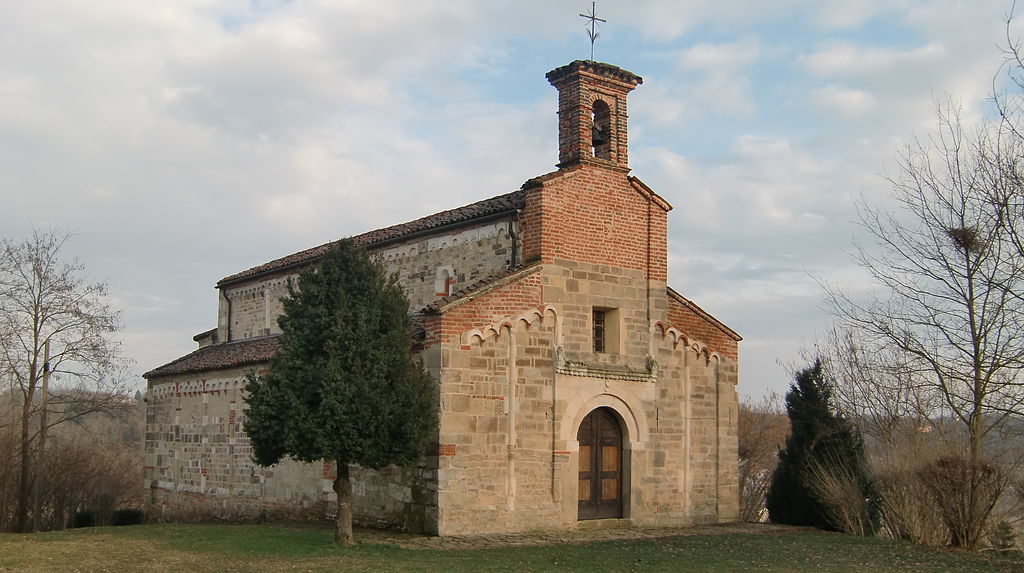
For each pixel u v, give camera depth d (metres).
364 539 21.53
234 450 30.77
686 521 27.41
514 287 24.16
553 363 24.70
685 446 27.67
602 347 26.59
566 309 25.17
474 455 22.95
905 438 28.73
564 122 26.86
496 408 23.47
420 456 21.03
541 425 24.28
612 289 26.41
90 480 42.47
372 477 24.52
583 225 25.89
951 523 24.14
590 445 25.81
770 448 51.88
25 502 35.66
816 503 28.77
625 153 27.31
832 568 18.98
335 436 19.77
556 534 23.61
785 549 22.03
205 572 16.56
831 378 33.09
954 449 24.98
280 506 28.16
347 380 20.03
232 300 38.50
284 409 20.22
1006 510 24.47
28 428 40.00
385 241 29.97
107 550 19.25
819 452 29.14
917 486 25.30
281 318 21.00
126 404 39.84
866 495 28.27
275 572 16.56
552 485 24.33
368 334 20.39
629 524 25.94
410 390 20.62
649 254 27.45
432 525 22.28
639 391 26.70
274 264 36.38
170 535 22.12
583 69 26.55
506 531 23.33
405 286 29.44
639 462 26.42
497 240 26.09
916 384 27.02
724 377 28.97
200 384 33.16
